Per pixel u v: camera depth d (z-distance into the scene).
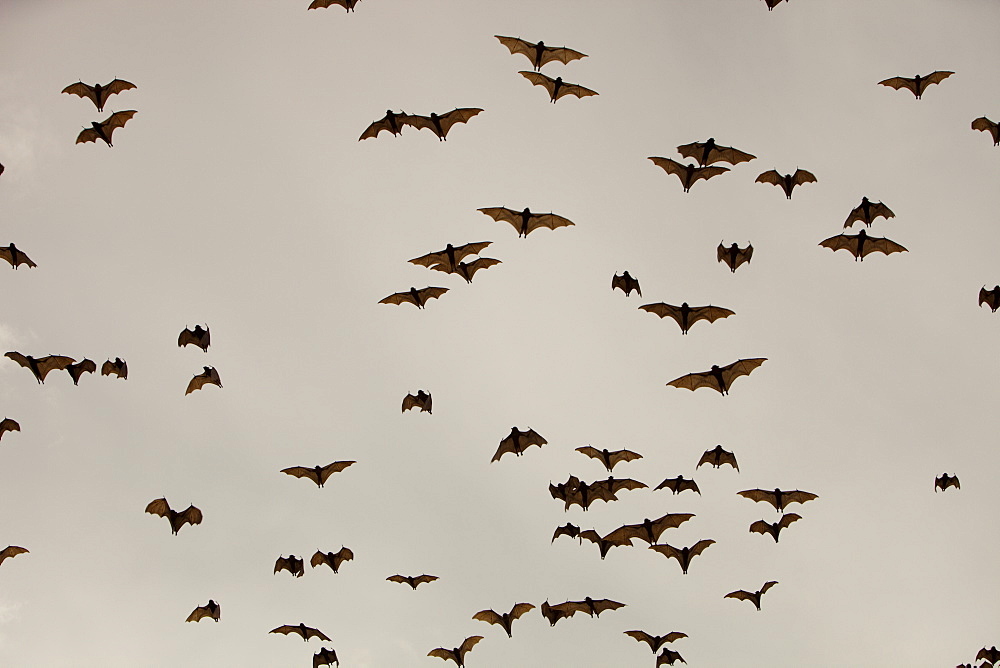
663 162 27.48
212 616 30.50
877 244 28.16
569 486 30.80
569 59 25.66
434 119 28.22
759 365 28.78
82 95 26.22
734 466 30.86
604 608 32.09
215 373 28.16
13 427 27.05
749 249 27.41
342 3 25.84
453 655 32.69
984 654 30.61
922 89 25.48
